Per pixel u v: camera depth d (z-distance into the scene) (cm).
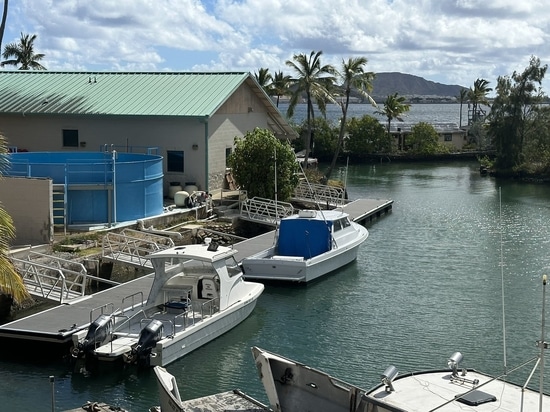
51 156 3522
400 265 3170
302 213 3089
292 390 1551
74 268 2641
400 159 8644
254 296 2320
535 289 2769
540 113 7531
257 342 2127
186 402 1588
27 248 2745
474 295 2677
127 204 3281
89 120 4191
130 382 1811
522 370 1936
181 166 4075
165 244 3091
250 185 3891
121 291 2373
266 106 4766
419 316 2411
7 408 1655
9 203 2902
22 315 2312
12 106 4288
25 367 1883
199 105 4053
